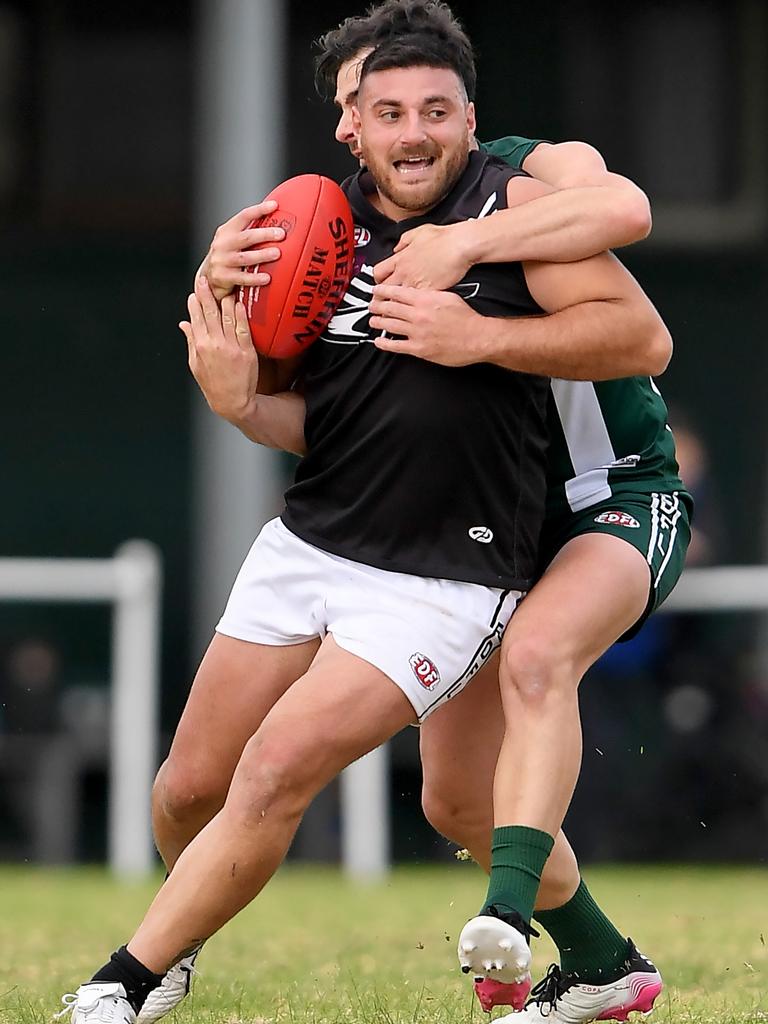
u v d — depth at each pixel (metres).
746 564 54.94
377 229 14.91
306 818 38.78
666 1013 16.83
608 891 29.73
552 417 15.70
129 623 36.56
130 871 36.00
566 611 14.46
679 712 36.34
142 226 56.09
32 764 39.75
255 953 21.48
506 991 14.22
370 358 14.56
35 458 54.91
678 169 57.03
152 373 55.28
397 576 14.43
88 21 56.62
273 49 44.88
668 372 55.97
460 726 15.60
